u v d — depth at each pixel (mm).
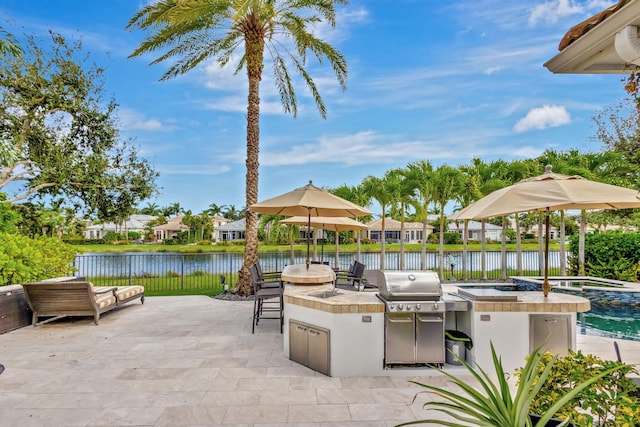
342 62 11062
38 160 10594
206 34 10328
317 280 6047
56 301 6926
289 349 5035
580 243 11164
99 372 4543
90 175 11273
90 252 31391
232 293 10469
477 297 4465
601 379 2217
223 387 4070
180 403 3676
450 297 4824
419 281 4375
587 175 11336
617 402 1973
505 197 4234
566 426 1903
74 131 11305
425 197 12625
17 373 4508
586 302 4422
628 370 2264
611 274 10906
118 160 11891
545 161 13211
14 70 9805
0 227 9531
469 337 4539
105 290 7605
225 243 42562
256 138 10398
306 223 10500
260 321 7348
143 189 11992
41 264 8312
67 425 3254
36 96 10281
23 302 6938
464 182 12680
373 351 4371
